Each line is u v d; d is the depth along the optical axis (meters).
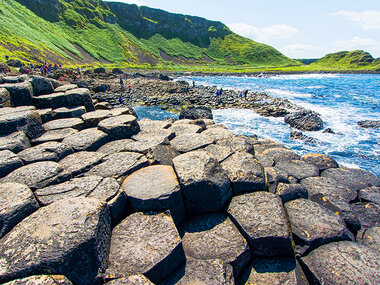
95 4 118.75
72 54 75.50
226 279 3.22
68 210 3.41
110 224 3.71
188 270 3.39
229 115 23.02
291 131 17.77
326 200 5.21
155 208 4.10
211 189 4.46
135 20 130.25
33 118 6.27
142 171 4.98
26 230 3.15
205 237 4.01
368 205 5.44
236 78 71.44
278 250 3.84
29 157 5.11
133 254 3.31
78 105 8.35
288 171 6.51
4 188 3.86
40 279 2.64
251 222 4.10
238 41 156.75
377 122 18.92
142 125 8.19
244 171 5.12
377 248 4.17
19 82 8.21
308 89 43.62
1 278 2.63
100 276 3.01
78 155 5.54
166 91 34.72
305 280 3.61
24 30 61.78
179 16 145.88
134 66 90.31
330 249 3.83
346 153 13.68
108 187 4.23
